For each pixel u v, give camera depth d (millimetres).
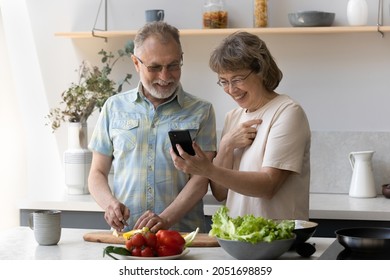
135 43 2986
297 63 4332
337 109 4305
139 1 4508
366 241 2311
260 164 2809
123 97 3186
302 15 4078
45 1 4613
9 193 4656
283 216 2787
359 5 4078
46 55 4637
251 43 2777
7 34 4652
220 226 2418
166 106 3113
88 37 4543
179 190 3107
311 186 4336
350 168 4289
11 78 4672
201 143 3139
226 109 4418
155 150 3090
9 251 2549
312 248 2406
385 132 4246
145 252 2371
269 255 2334
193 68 4449
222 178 2639
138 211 3082
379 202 3910
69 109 4207
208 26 4223
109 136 3178
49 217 2639
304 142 2805
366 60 4262
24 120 4703
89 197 4090
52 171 4688
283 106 2795
